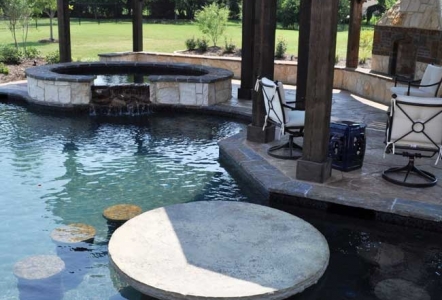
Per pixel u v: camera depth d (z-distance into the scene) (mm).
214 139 7102
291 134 5586
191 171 5707
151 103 8906
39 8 19344
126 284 3387
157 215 4234
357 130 5055
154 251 3607
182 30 25344
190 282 3201
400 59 9445
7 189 5074
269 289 3119
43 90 8789
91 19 31750
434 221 4098
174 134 7367
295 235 3900
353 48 10547
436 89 7074
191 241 3771
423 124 4461
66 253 3789
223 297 3035
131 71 10992
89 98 8633
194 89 8766
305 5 7125
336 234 4230
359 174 5074
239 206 4465
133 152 6410
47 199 4844
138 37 13461
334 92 10430
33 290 3277
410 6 9273
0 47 13969
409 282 3457
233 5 30688
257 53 5953
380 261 3754
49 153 6309
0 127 7570
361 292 3326
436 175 5070
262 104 6133
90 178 5430
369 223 4391
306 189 4652
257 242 3771
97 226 4270
